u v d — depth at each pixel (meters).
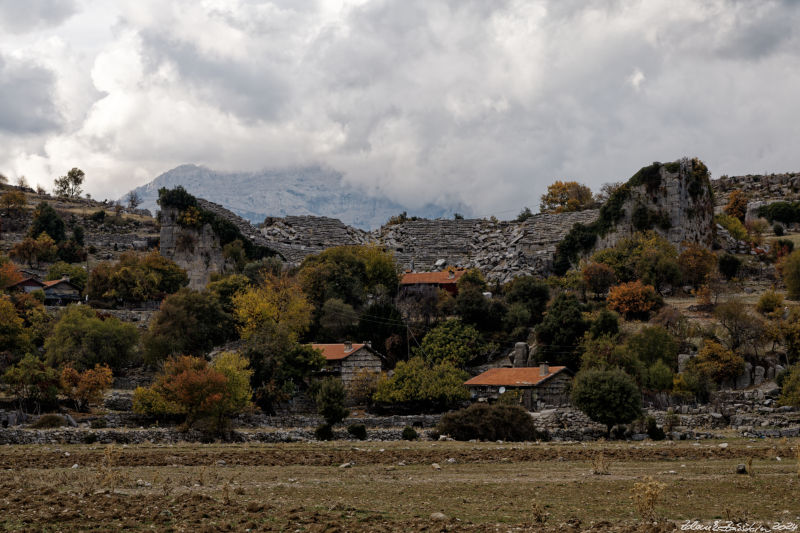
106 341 118.31
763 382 117.75
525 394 112.94
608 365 112.75
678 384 115.69
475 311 144.50
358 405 117.06
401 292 160.75
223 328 128.50
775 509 42.91
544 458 71.19
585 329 130.75
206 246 179.25
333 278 152.88
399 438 94.44
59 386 99.00
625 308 146.12
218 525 37.06
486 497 47.25
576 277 164.75
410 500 45.81
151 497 43.50
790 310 136.50
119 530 36.00
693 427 105.50
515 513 41.88
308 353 114.12
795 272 157.88
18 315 130.50
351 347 123.69
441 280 167.62
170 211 180.12
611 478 56.06
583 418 102.69
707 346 121.25
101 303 155.25
